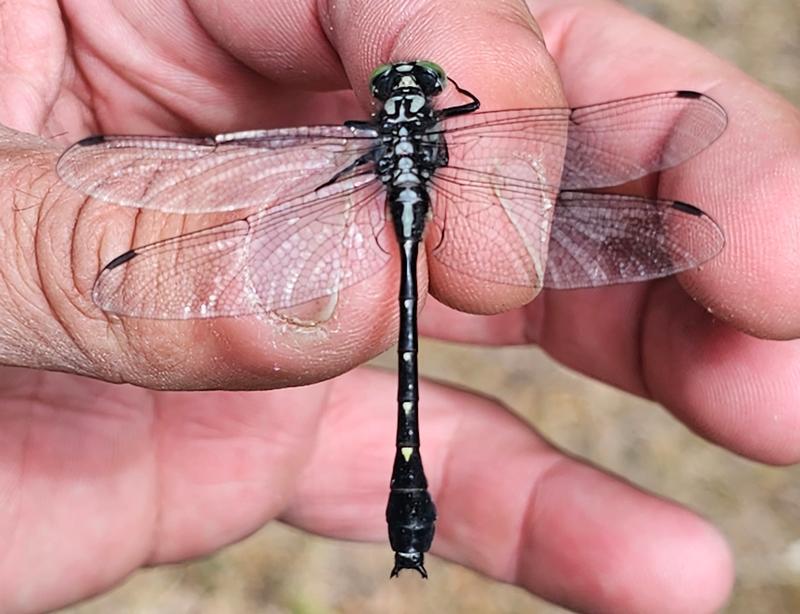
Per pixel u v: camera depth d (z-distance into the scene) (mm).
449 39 127
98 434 148
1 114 148
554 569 155
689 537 150
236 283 112
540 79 125
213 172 121
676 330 151
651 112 135
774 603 217
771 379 145
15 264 111
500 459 159
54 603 148
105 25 157
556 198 132
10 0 150
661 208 133
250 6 149
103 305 108
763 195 133
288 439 159
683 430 232
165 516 155
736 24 289
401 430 131
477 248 127
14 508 141
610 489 154
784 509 227
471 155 128
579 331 166
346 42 137
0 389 144
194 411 154
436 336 180
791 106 144
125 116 168
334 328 114
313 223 123
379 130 130
